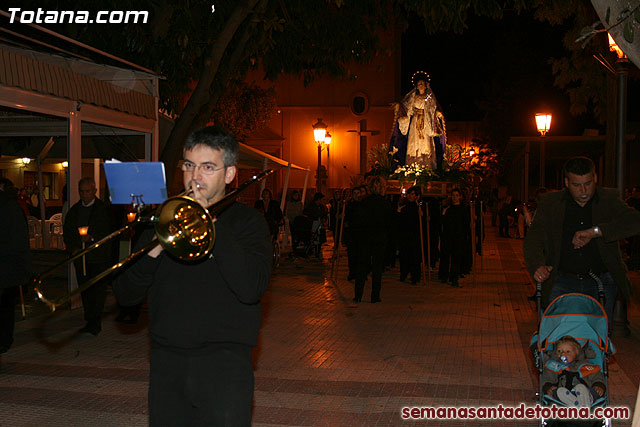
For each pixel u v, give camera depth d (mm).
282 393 5965
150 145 11898
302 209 20031
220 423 2883
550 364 4406
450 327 9008
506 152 28859
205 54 12828
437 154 20750
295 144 38156
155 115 11930
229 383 2900
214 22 13547
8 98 8508
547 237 5297
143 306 10352
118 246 8734
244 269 2770
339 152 37844
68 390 6016
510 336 8438
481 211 15836
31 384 6199
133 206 2789
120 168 2750
